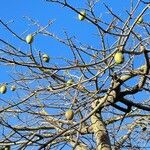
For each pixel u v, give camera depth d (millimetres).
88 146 8008
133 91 7141
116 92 7148
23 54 5832
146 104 7945
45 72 6758
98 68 6570
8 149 6129
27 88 7121
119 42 5641
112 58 5812
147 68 6246
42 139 6902
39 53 5605
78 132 6008
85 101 6551
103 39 6559
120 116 8391
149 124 8617
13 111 7258
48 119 7551
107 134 7484
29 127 7562
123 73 6562
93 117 7609
